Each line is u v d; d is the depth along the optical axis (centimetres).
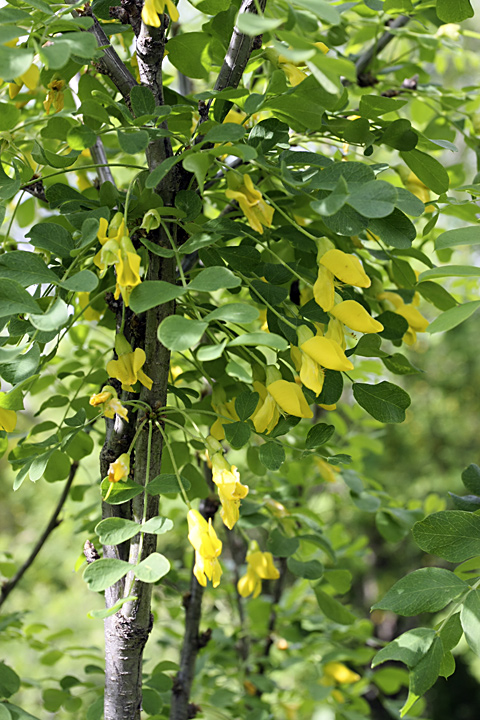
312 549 186
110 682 104
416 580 92
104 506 110
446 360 935
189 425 156
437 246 93
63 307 81
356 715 211
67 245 98
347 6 161
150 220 96
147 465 98
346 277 96
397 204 90
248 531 250
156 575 79
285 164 98
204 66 121
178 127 120
